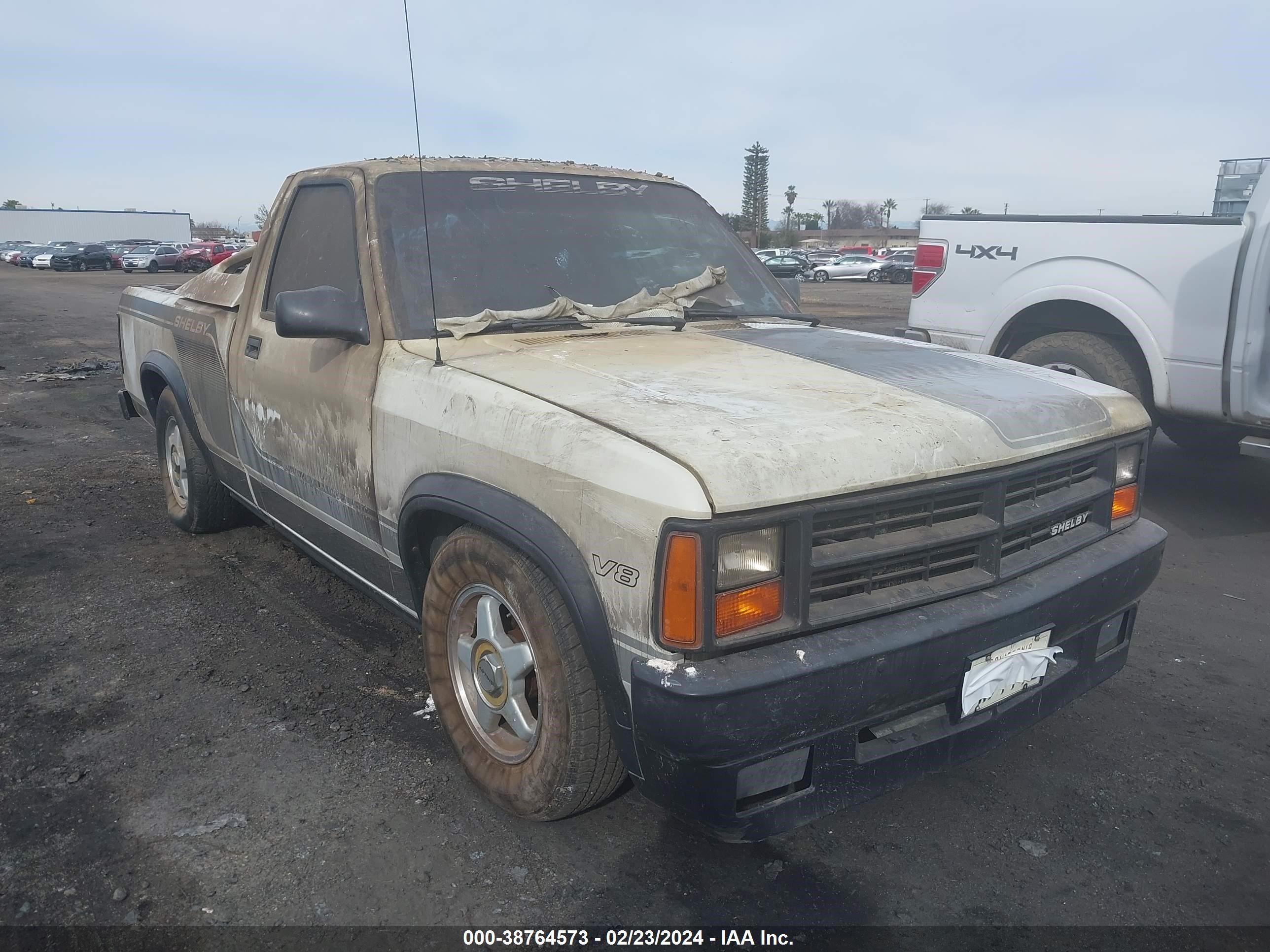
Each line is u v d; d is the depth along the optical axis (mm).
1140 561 2746
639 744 2088
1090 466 2707
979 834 2611
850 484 2068
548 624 2264
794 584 2014
